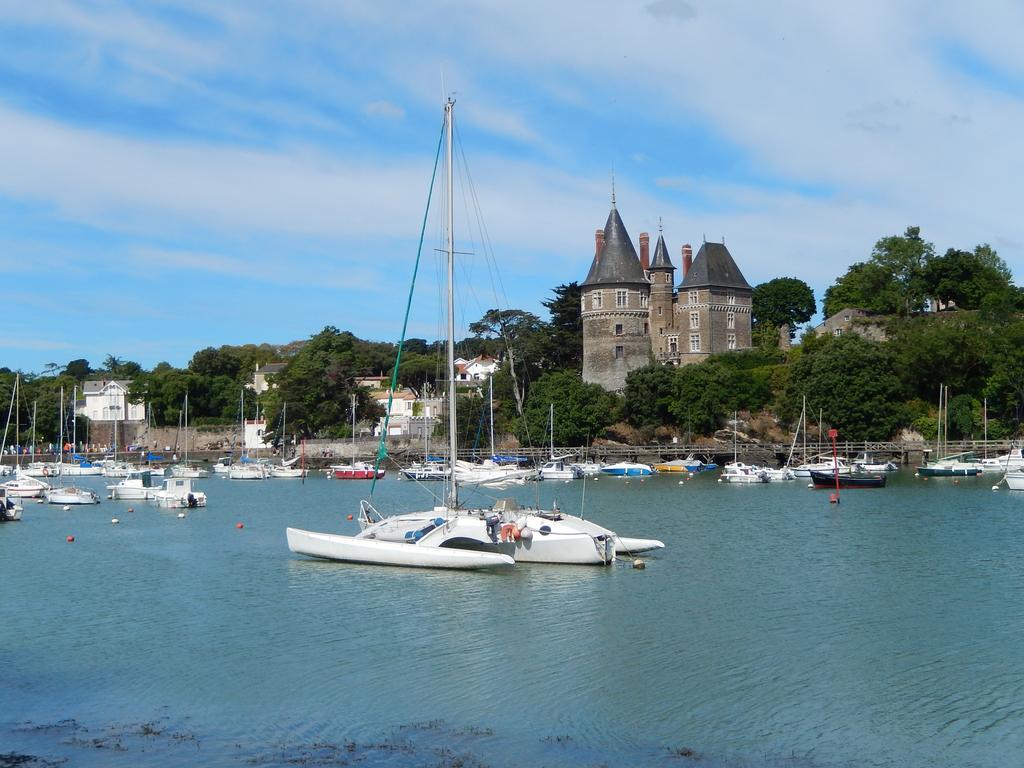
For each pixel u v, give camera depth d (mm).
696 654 30781
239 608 37500
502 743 23844
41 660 30844
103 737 24406
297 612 36625
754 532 58125
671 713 25734
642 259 161750
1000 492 84625
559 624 34406
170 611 37219
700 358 154125
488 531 43969
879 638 32469
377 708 26297
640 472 115938
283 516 72688
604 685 27906
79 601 39219
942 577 42594
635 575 43031
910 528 59156
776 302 170375
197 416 190500
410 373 192375
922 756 22922
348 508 79500
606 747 23562
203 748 23672
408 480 116000
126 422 186250
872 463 112312
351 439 154500
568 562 44969
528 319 155500
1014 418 124625
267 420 164875
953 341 126625
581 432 131750
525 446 132750
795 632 33312
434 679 28562
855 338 130000
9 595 40531
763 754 23078
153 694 27578
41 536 60000
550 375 143750
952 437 125438
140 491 88625
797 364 130500
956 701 26438
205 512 76312
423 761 22812
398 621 35031
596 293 148250
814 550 50438
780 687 27641
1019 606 36844
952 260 147000
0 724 25344
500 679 28516
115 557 50594
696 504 77188
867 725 24812
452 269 48031
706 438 133375
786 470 104750
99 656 31203
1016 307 137375
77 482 121500
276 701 26906
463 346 191000
